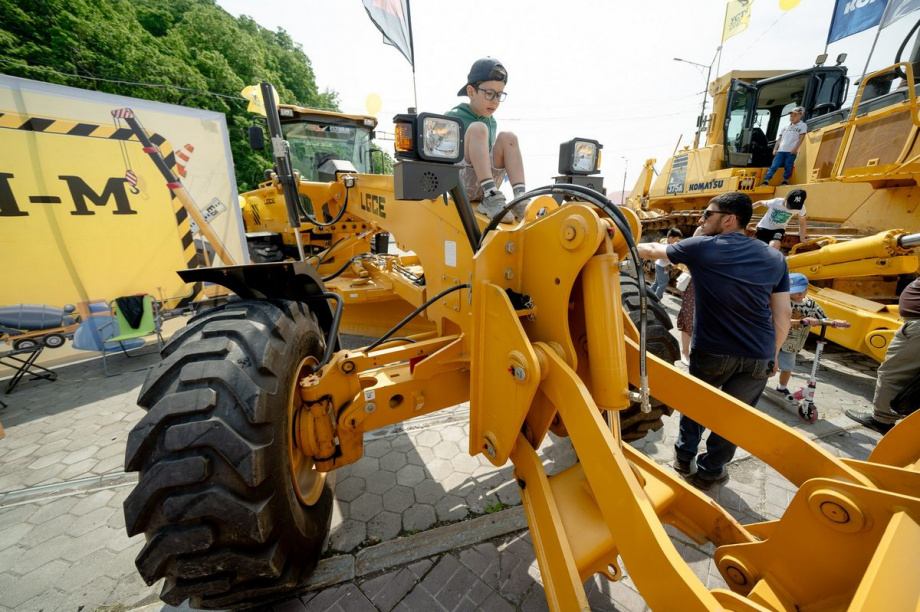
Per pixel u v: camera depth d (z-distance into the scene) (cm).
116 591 185
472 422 153
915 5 486
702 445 289
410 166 131
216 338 146
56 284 437
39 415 352
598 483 111
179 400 127
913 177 413
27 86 404
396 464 267
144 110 472
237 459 123
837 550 107
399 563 191
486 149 181
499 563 191
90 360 487
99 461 286
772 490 240
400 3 421
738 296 212
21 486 259
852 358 454
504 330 130
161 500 123
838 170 500
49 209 427
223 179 541
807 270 466
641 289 120
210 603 148
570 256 121
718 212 225
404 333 418
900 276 460
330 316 217
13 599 181
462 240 183
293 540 152
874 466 116
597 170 181
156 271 502
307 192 430
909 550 86
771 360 220
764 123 759
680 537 206
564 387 121
